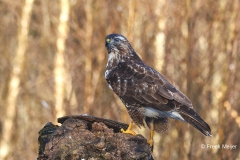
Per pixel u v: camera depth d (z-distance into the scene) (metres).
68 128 8.73
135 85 10.37
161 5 19.80
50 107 22.88
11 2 23.39
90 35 20.28
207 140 18.94
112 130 8.79
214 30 20.12
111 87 10.70
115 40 10.86
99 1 20.31
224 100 18.50
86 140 8.62
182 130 18.67
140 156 8.67
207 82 19.62
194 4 20.11
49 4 24.62
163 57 19.44
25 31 23.16
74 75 21.19
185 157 18.75
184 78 19.33
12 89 23.33
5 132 23.41
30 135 23.30
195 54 19.61
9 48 26.67
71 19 21.42
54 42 23.55
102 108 19.55
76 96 21.06
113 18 19.97
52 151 8.65
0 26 26.88
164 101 10.09
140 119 10.27
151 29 19.75
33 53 24.89
